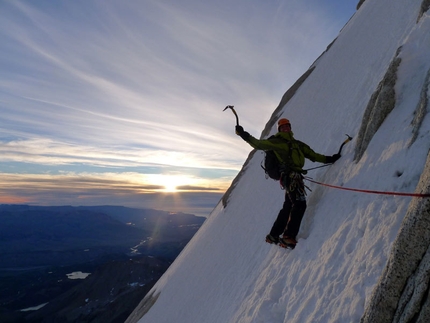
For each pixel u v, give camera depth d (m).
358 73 9.62
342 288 3.48
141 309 20.36
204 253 14.09
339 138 7.02
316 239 4.83
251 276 6.90
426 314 2.38
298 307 4.09
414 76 4.82
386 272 2.77
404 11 9.50
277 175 5.56
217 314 7.54
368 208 3.95
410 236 2.61
